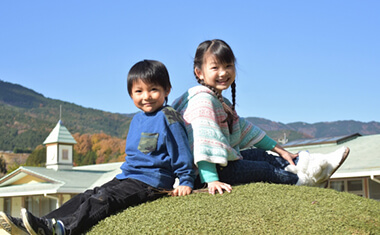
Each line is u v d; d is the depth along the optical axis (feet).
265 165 12.76
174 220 10.21
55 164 70.79
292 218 10.20
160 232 9.87
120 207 10.94
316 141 58.54
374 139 54.44
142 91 11.54
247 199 11.05
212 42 12.66
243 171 12.33
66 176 66.95
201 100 12.19
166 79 11.71
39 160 188.14
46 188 63.52
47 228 9.75
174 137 11.28
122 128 560.20
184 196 11.23
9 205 71.10
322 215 10.34
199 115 11.93
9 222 9.45
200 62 12.76
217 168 12.26
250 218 10.18
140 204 11.14
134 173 11.34
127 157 11.60
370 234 9.91
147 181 11.10
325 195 11.47
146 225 10.16
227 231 9.77
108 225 10.39
